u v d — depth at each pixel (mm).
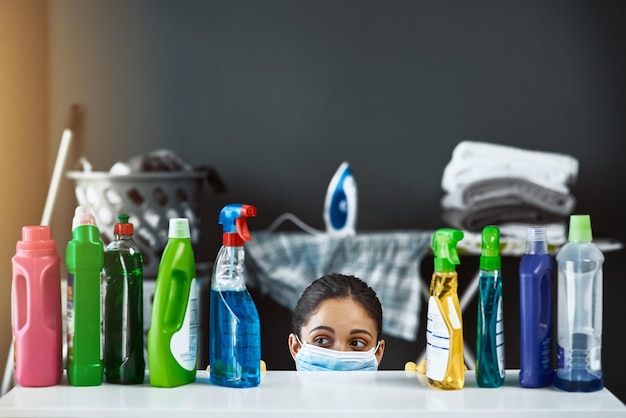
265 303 3107
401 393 1284
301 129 3172
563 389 1290
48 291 1314
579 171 3180
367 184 3174
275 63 3162
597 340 1285
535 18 3164
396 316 2762
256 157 3174
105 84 3146
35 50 3025
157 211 2715
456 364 1296
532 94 3170
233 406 1221
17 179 2812
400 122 3170
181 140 3172
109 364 1343
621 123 3168
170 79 3160
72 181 3113
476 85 3174
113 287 1339
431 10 3160
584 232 1288
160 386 1319
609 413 1192
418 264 2787
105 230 2711
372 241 2783
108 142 3150
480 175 2869
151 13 3150
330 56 3162
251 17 3154
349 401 1246
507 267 3080
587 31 3162
